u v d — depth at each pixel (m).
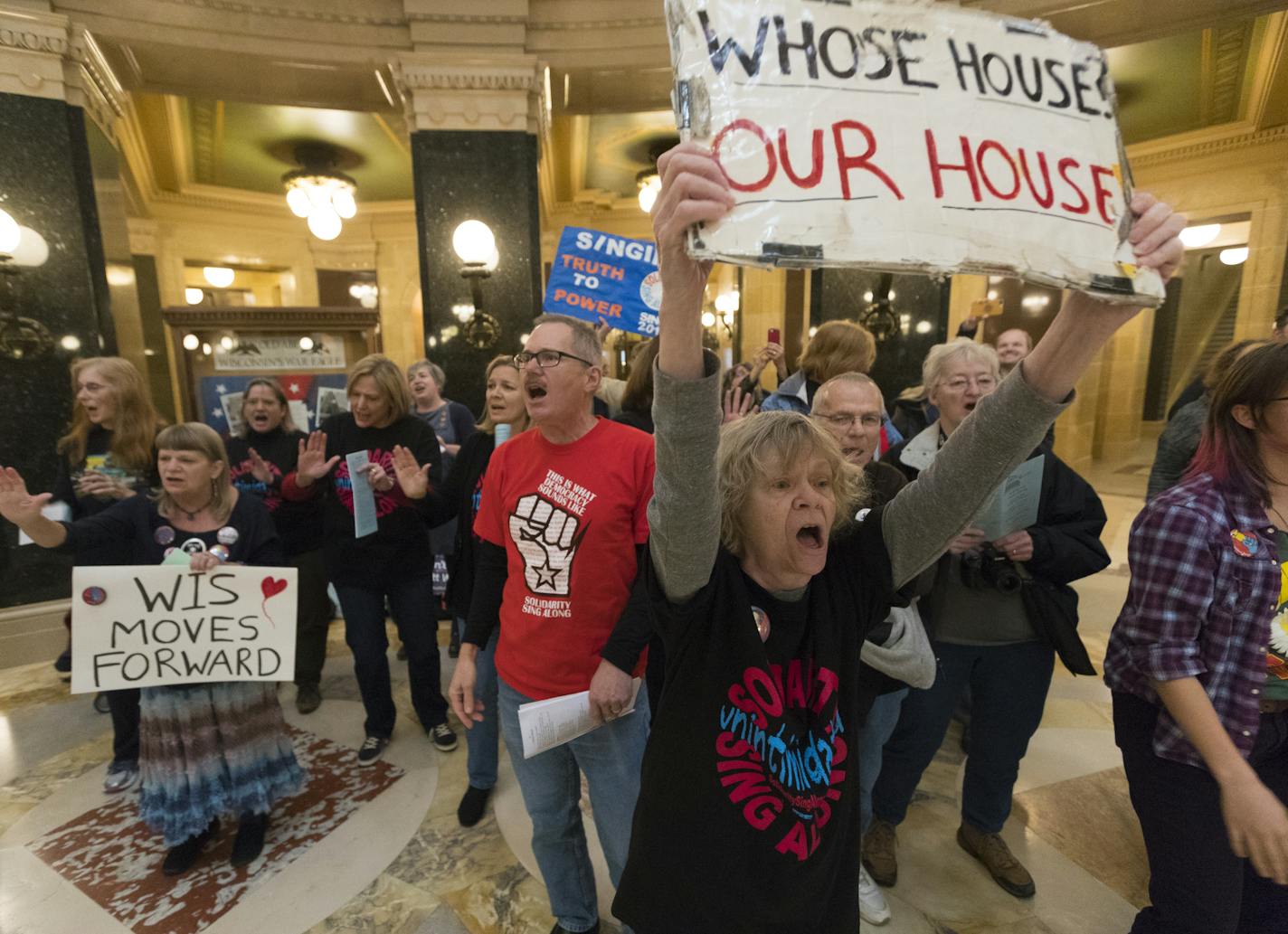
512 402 2.05
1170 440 2.19
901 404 2.74
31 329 3.37
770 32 0.67
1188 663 1.11
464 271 3.88
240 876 1.90
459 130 4.05
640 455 1.45
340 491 2.39
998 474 0.84
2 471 1.71
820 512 0.89
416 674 2.53
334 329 4.29
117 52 3.71
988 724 1.80
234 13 3.73
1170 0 3.47
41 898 1.83
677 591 0.89
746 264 0.63
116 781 2.34
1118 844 2.00
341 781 2.35
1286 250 6.43
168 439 1.82
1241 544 1.12
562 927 1.62
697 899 0.90
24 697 3.08
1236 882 1.14
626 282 3.22
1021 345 3.39
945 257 0.66
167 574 1.82
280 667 1.87
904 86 0.69
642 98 4.64
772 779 0.90
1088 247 0.72
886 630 1.36
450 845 2.02
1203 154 6.73
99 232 3.55
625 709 1.28
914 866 1.91
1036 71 0.74
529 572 1.47
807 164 0.65
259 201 8.21
